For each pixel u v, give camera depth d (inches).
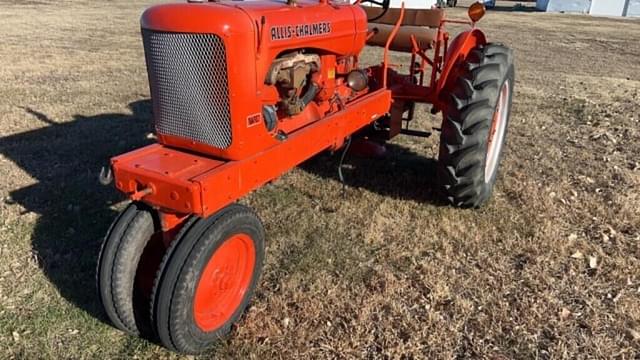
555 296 121.8
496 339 108.0
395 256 136.6
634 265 134.0
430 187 177.2
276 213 157.8
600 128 251.1
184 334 94.2
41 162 191.2
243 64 95.3
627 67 448.8
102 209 156.8
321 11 121.8
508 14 1040.8
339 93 139.3
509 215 159.2
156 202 93.1
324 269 130.3
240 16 94.4
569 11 1197.1
